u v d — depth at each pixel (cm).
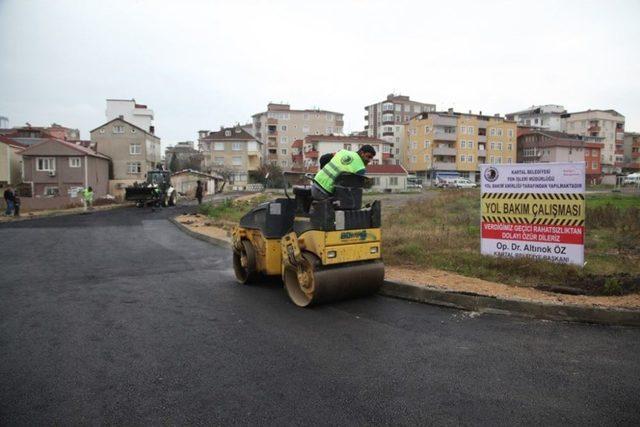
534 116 10562
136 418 342
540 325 538
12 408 359
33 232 1692
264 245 732
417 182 7725
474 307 605
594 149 8612
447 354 456
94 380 407
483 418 335
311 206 672
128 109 6931
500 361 436
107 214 2681
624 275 699
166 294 722
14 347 489
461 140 8306
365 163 652
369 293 675
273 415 343
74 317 596
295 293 666
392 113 10612
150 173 3469
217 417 341
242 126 11794
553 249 780
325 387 388
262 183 7156
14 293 730
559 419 332
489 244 848
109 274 885
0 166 4938
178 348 482
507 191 824
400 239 1049
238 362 443
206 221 1903
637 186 6141
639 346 467
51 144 4866
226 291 743
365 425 328
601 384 385
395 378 403
